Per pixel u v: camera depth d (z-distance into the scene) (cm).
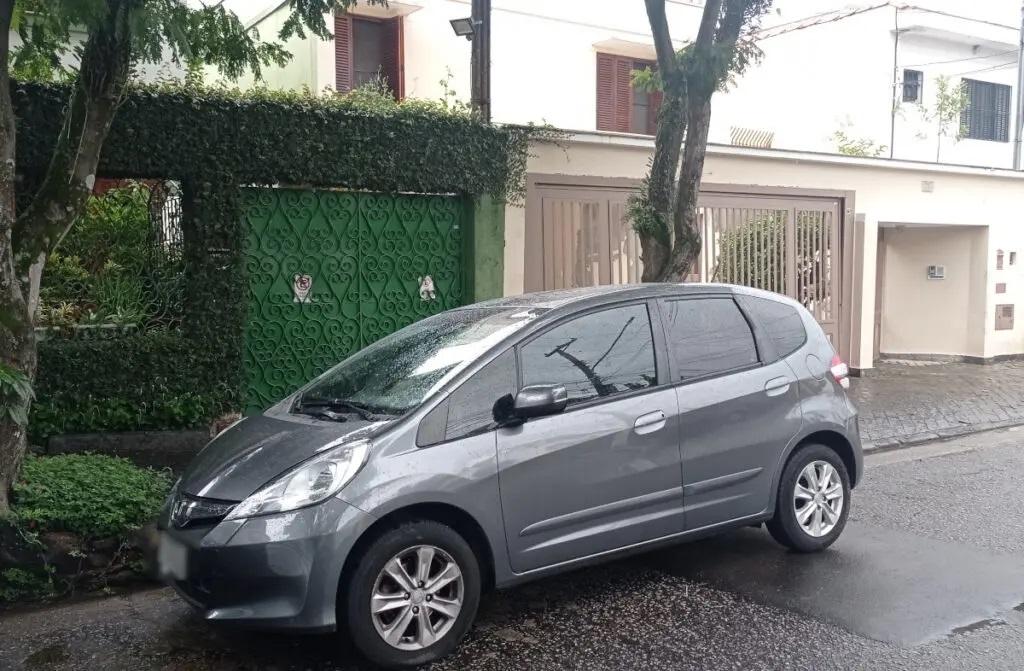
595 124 1495
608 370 490
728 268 1154
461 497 425
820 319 1256
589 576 539
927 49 1898
